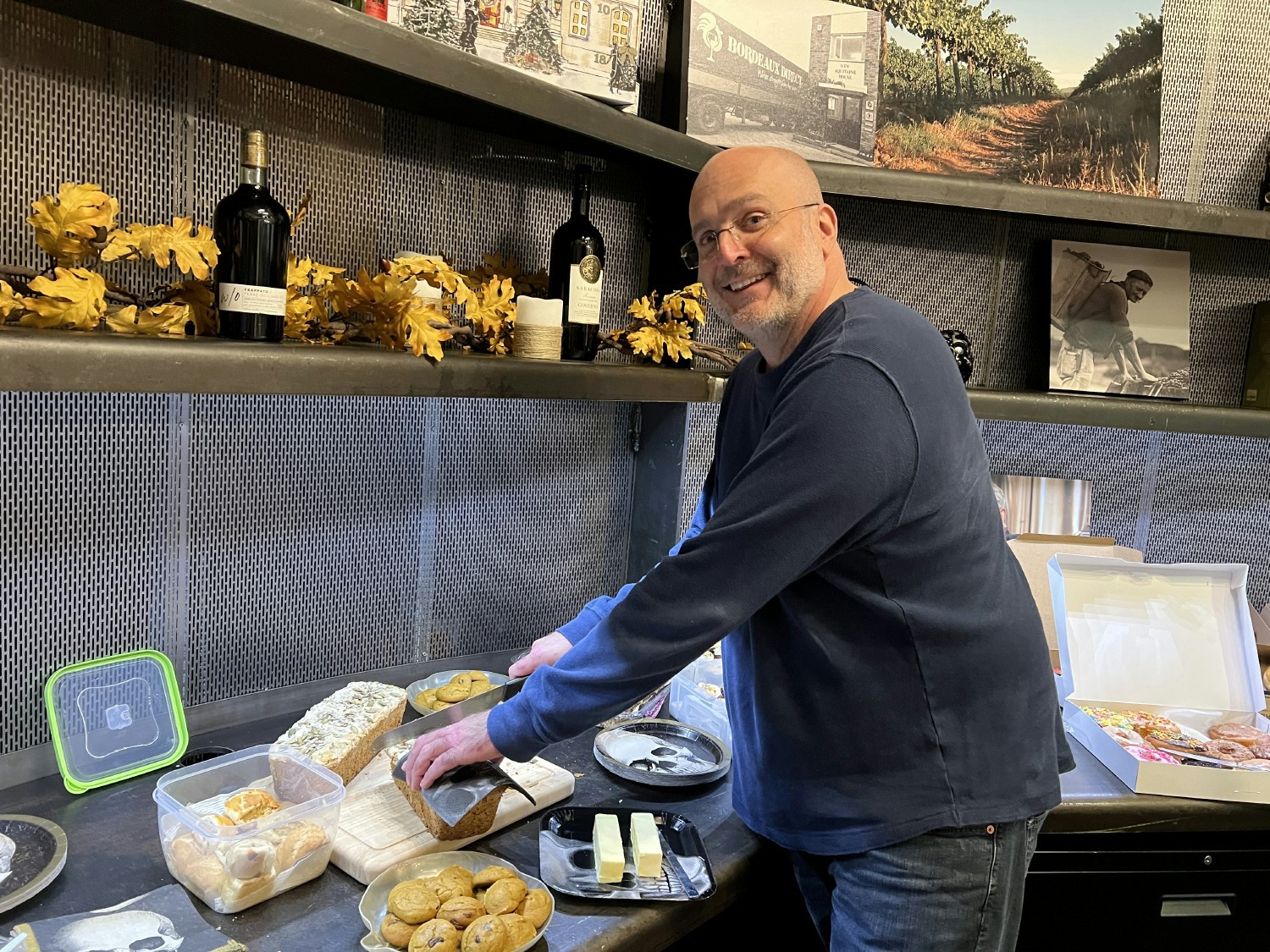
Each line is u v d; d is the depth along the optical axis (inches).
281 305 46.1
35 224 41.4
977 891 44.9
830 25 73.3
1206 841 60.4
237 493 57.0
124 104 48.8
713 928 61.9
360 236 60.2
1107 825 57.2
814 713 45.6
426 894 40.6
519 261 70.1
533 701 44.5
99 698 50.8
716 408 80.9
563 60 58.2
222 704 58.2
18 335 34.7
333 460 61.7
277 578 60.1
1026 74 79.8
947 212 82.8
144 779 51.4
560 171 71.1
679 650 41.9
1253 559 90.6
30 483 48.2
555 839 48.2
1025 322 85.7
